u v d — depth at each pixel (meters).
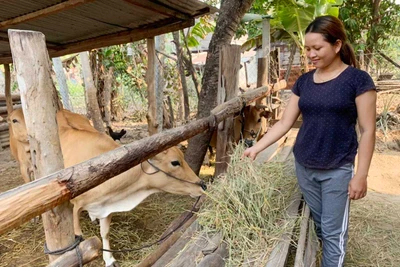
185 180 2.73
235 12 3.94
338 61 1.67
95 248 1.54
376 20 9.99
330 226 1.86
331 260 1.92
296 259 1.76
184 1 3.05
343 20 9.27
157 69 5.98
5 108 7.66
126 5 2.91
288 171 2.73
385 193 3.89
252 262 1.78
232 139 3.15
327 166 1.76
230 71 3.11
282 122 2.00
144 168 2.64
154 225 3.47
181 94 8.44
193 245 1.97
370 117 1.58
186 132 2.30
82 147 2.70
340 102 1.63
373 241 2.83
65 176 1.24
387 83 9.06
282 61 13.45
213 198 2.14
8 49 4.54
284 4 6.38
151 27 3.66
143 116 10.23
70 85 14.95
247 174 2.23
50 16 3.18
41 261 2.94
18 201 1.05
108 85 8.80
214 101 4.02
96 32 3.98
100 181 1.43
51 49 4.69
